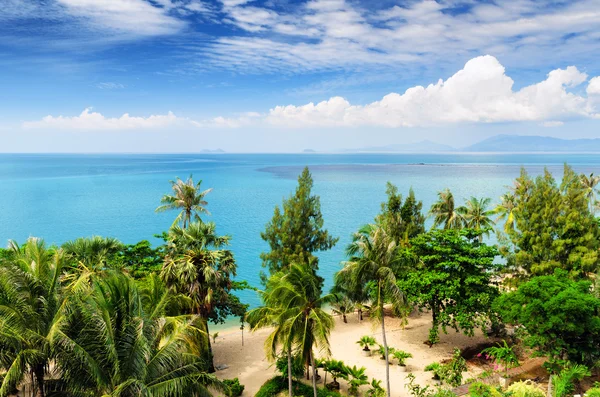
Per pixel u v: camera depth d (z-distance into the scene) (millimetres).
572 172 43188
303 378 31922
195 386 18844
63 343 16719
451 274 35594
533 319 27062
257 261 69688
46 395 18469
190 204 50562
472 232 38156
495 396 23781
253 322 28000
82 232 87188
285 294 25297
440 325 42500
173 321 19734
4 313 18078
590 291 32344
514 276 40938
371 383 30234
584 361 26672
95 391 17812
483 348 37000
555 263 37188
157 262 41094
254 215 108188
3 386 16328
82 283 22281
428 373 32594
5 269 19578
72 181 194750
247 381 32125
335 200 135625
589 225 38906
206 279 28719
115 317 18703
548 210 38844
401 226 46938
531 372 31109
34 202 127812
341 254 75125
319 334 24188
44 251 22719
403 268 36719
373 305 32250
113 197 139750
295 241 42281
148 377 17688
